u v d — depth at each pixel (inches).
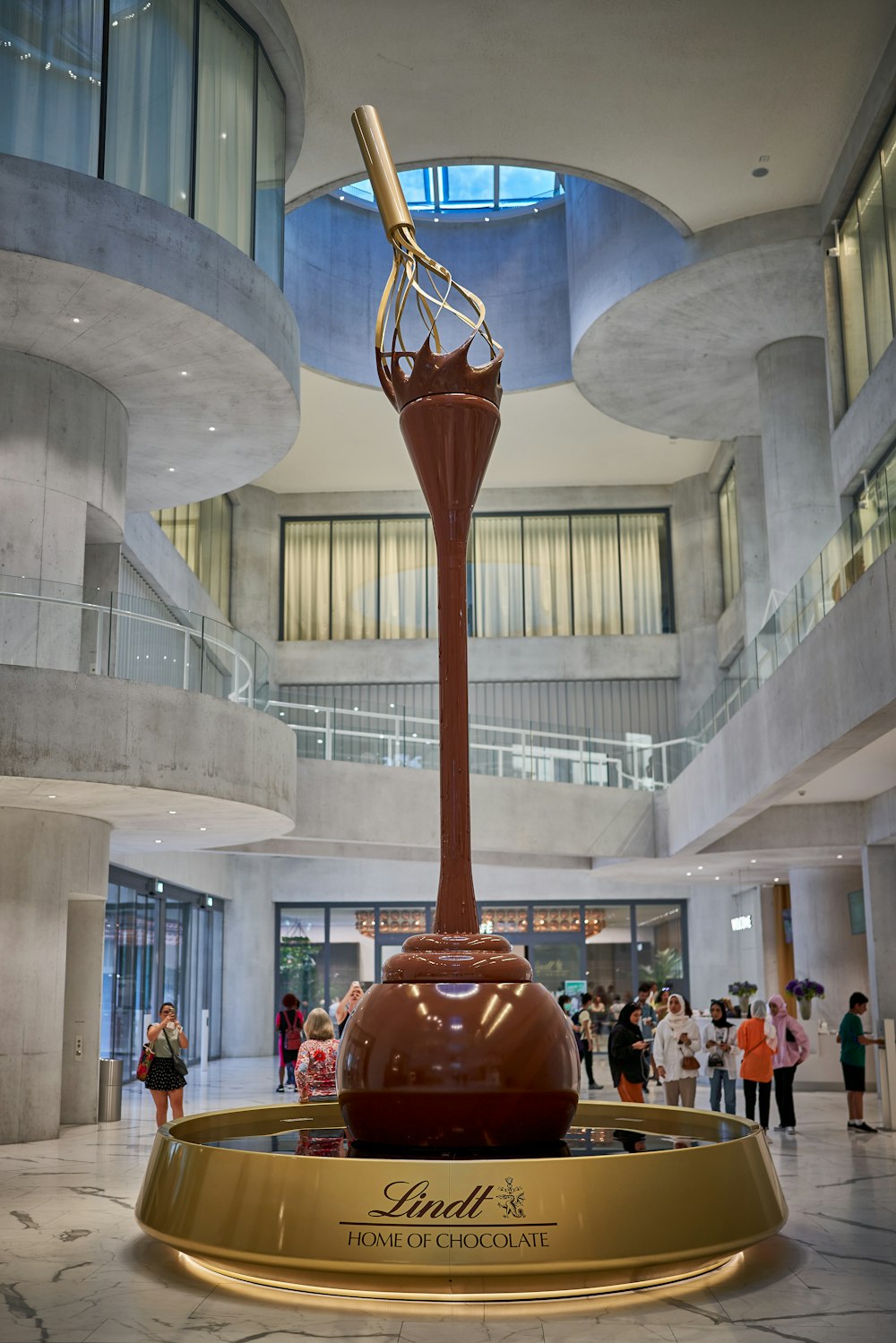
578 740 942.4
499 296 1074.7
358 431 1161.4
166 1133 264.2
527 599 1334.9
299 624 1333.7
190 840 737.6
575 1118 339.0
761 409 879.1
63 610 516.7
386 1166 221.8
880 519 456.4
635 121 698.8
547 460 1249.4
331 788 806.5
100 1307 221.1
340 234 1047.6
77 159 528.7
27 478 565.3
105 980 829.8
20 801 557.3
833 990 970.7
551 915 1256.8
